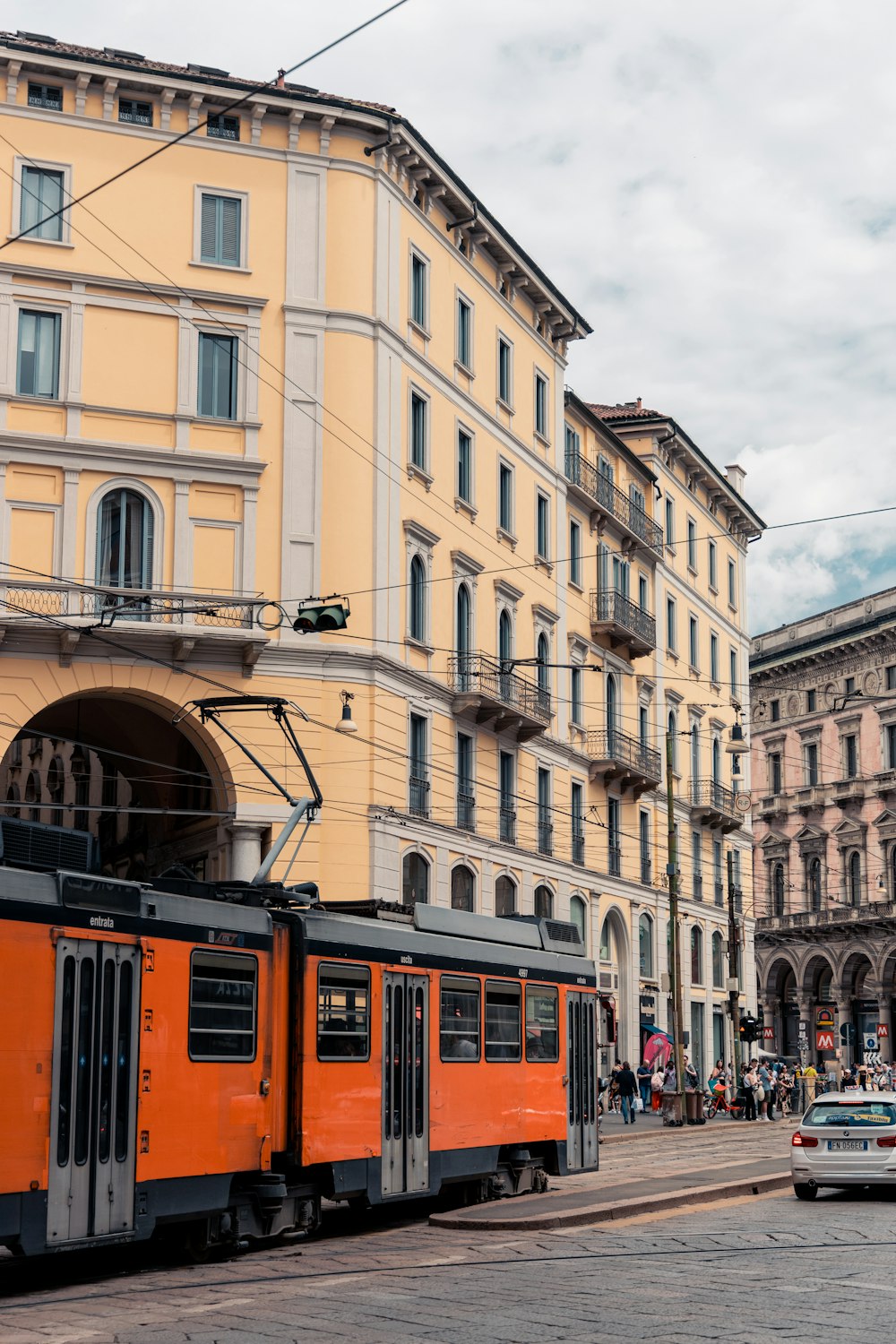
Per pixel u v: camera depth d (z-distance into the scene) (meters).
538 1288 13.71
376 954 18.73
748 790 68.75
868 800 76.12
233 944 16.34
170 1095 15.17
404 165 39.66
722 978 61.66
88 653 34.34
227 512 35.91
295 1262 15.80
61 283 35.44
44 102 35.94
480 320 44.06
